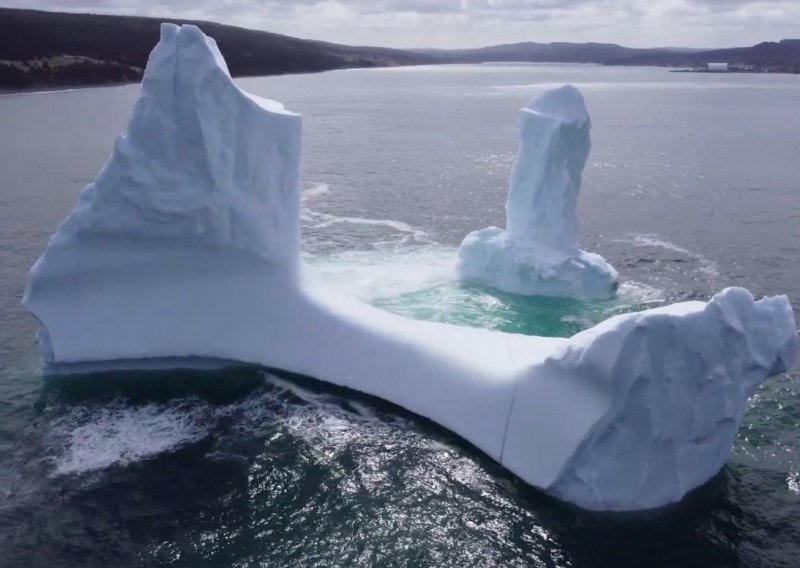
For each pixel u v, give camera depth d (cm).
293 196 2467
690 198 5156
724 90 19812
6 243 3725
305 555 1609
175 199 2278
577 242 3191
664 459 1778
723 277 3438
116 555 1593
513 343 2250
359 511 1756
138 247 2362
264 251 2406
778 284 3353
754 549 1639
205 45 2258
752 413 2183
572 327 2725
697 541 1667
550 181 3080
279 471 1894
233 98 2264
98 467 1884
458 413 2078
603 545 1659
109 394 2253
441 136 8694
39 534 1645
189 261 2411
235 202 2333
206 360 2436
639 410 1738
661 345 1706
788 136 8738
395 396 2211
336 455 1969
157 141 2256
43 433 2030
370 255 3588
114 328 2391
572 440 1789
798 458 1967
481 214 4625
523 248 3053
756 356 1816
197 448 1983
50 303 2364
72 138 7200
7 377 2339
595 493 1775
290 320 2427
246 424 2106
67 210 4422
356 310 2434
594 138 8638
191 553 1605
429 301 2903
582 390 1806
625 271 3506
